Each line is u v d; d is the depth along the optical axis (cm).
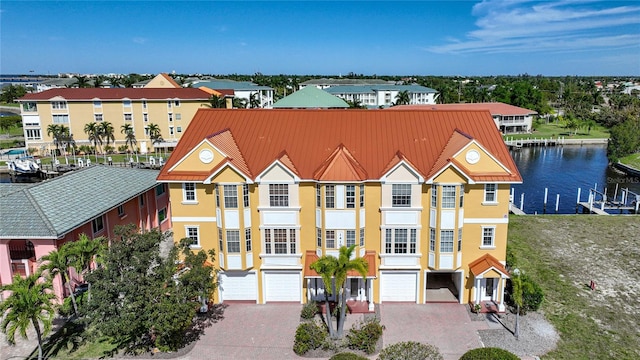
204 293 2942
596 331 3269
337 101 8450
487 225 3462
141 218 4806
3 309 2628
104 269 2742
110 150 10675
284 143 3722
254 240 3566
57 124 10412
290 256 3559
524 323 3359
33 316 2664
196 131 3844
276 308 3628
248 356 3008
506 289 3722
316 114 3916
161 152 10838
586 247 4888
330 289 2980
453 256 3466
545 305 3634
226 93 13450
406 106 13488
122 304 2695
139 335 3058
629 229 5462
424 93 18162
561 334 3222
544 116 17375
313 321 3266
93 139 10531
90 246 3150
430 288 3862
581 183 8975
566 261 4512
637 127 10700
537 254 4694
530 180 9262
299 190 3453
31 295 2664
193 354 3033
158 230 3059
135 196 4434
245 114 3950
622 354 3000
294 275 3650
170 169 3488
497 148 3634
